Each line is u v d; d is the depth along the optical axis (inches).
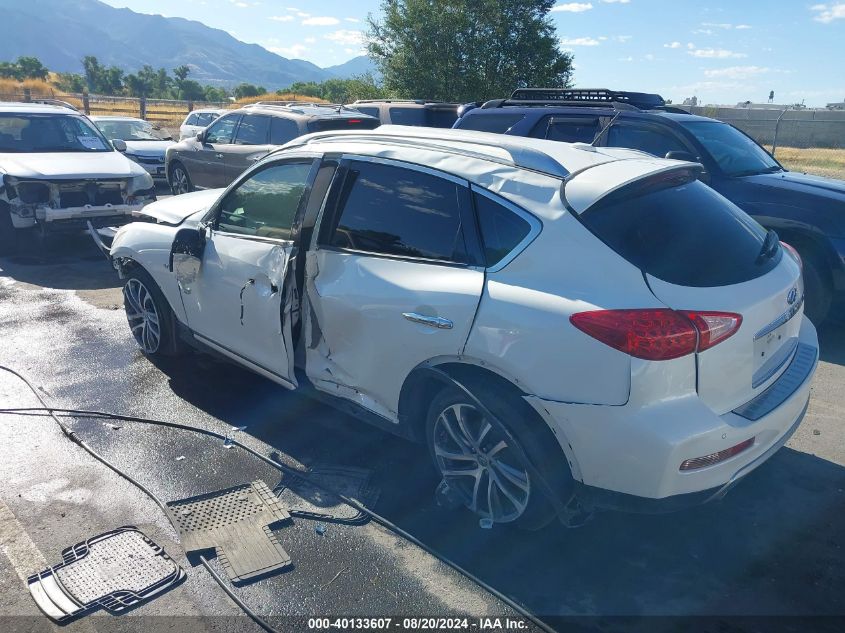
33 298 284.8
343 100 1136.2
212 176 468.4
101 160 367.2
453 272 128.0
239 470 154.8
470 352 121.6
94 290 297.7
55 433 170.9
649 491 110.1
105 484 148.3
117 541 129.0
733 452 112.9
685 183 136.6
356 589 117.5
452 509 140.0
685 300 109.3
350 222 147.0
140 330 219.6
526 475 123.0
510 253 122.1
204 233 181.6
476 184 130.0
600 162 133.5
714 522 137.6
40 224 341.1
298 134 411.8
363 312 139.6
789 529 135.4
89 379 203.0
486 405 121.1
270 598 115.3
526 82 979.9
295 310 156.8
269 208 166.6
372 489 147.6
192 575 120.6
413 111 511.8
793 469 158.1
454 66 982.4
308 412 183.9
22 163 345.7
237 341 174.9
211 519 135.8
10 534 130.3
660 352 105.6
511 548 128.6
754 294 117.3
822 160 844.6
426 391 138.5
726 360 111.1
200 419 179.0
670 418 107.0
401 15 982.4
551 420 114.7
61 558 124.1
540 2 970.7
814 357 139.6
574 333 110.3
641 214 120.1
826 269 238.2
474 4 966.4
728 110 1218.0
